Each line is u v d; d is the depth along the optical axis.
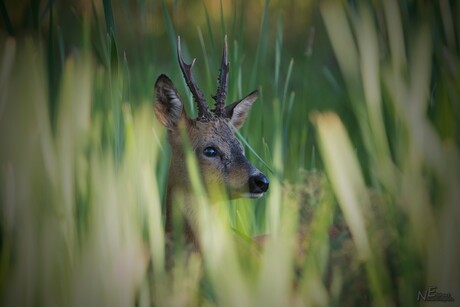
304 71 14.59
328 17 7.85
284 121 13.48
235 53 12.52
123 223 6.80
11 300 6.50
